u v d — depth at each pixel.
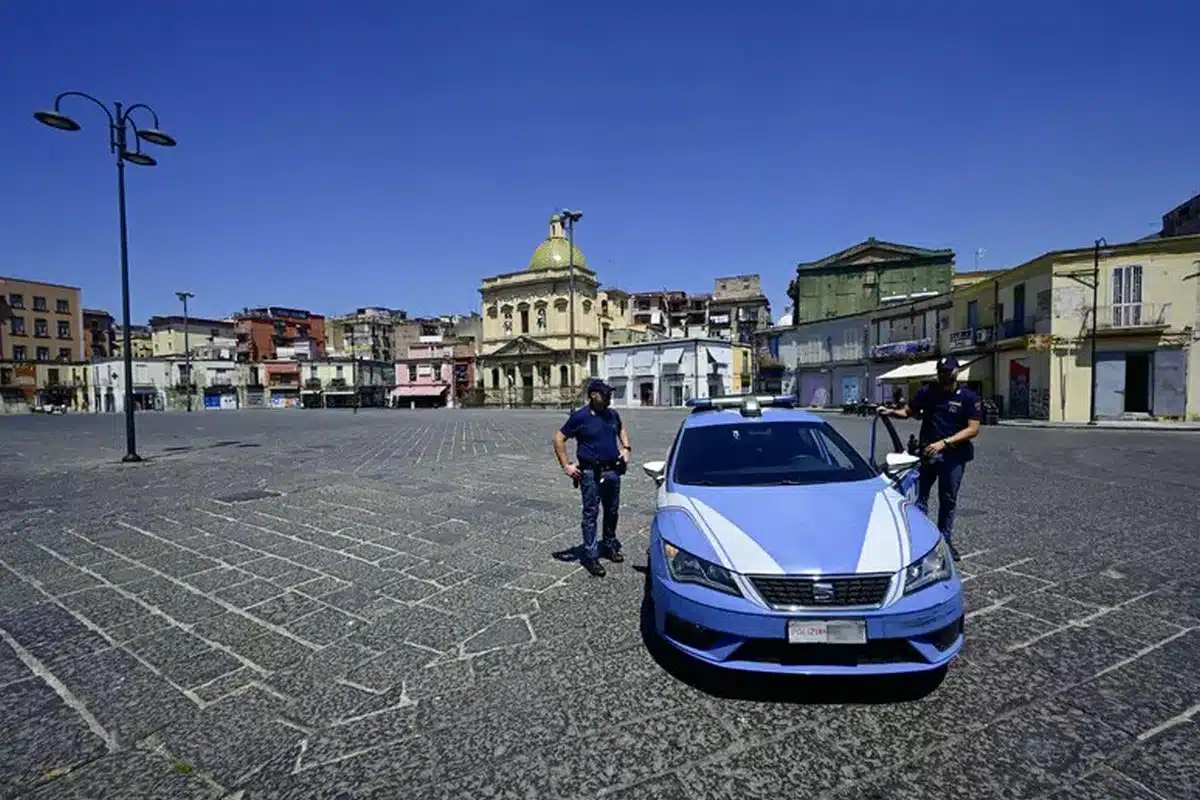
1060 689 3.02
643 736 2.72
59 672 3.43
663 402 54.38
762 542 3.08
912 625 2.79
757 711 2.89
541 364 63.59
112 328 85.69
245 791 2.43
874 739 2.66
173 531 6.63
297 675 3.37
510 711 2.96
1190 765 2.44
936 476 5.14
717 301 67.00
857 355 39.34
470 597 4.53
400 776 2.49
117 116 12.05
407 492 8.95
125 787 2.46
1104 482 8.88
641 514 7.33
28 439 21.28
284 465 12.34
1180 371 23.45
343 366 75.44
